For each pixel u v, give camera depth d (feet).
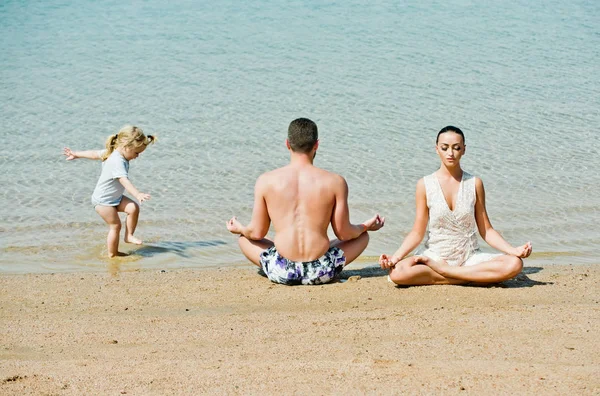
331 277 24.30
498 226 31.27
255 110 47.93
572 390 14.84
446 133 23.18
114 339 18.98
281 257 24.09
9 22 73.82
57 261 27.66
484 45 64.54
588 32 68.59
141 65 58.85
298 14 77.30
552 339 18.17
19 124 45.16
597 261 27.45
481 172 37.58
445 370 15.98
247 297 22.89
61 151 40.86
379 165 38.55
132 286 24.21
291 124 24.30
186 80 54.75
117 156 28.71
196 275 25.70
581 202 33.73
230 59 60.49
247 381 15.56
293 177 24.03
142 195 27.73
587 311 20.62
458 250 23.71
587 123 45.16
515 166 38.40
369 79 54.75
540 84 53.31
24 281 24.80
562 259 27.71
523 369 15.97
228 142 42.22
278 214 24.04
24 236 30.12
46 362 17.07
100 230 31.09
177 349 18.04
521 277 24.59
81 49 63.77
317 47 64.13
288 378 15.66
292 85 53.36
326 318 20.47
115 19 75.25
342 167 38.24
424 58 60.44
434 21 73.77
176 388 15.25
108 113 47.39
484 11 78.38
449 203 23.56
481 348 17.54
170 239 30.22
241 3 82.84
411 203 33.76
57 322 20.48
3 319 20.85
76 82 54.19
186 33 69.36
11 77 55.36
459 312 20.74
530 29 70.18
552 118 46.11
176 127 44.78
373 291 23.21
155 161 39.27
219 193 35.19
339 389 15.05
